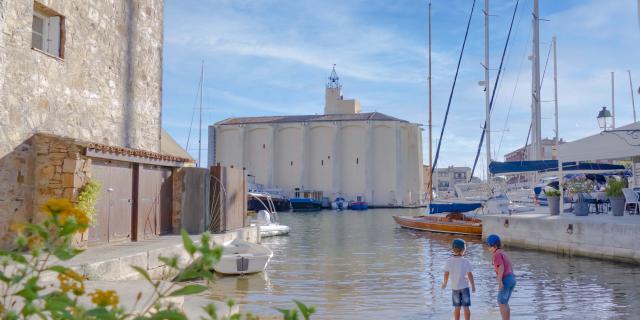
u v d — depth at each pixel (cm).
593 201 2241
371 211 7000
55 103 1291
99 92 1489
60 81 1311
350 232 3331
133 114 1683
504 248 2252
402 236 2978
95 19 1472
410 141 8581
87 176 1259
